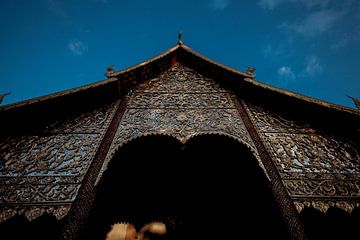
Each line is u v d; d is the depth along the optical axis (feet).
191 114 22.09
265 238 20.21
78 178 16.15
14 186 15.33
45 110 20.59
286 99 22.53
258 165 17.92
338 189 16.02
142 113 22.11
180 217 26.81
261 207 20.80
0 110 18.21
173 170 24.26
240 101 24.34
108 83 22.88
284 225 14.53
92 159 17.48
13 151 17.66
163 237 28.19
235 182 24.14
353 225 20.61
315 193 15.76
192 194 26.16
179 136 19.38
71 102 21.54
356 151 18.92
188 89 26.12
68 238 12.86
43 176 16.08
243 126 20.88
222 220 25.91
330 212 18.01
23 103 19.12
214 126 20.61
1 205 14.23
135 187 25.41
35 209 14.16
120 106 23.03
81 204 14.57
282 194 15.69
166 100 24.12
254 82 23.85
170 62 29.71
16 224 19.42
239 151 20.38
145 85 26.58
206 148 21.75
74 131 19.97
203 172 24.38
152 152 22.06
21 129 19.52
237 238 24.71
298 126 21.47
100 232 24.44
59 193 15.15
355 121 20.07
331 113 20.77
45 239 19.76
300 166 17.60
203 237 26.35
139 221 26.35
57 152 17.87
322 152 18.80
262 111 23.16
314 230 21.21
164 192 26.13
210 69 28.07
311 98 21.30
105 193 22.84
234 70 25.49
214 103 23.81
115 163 21.02
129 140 18.98
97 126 20.58
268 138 19.93
